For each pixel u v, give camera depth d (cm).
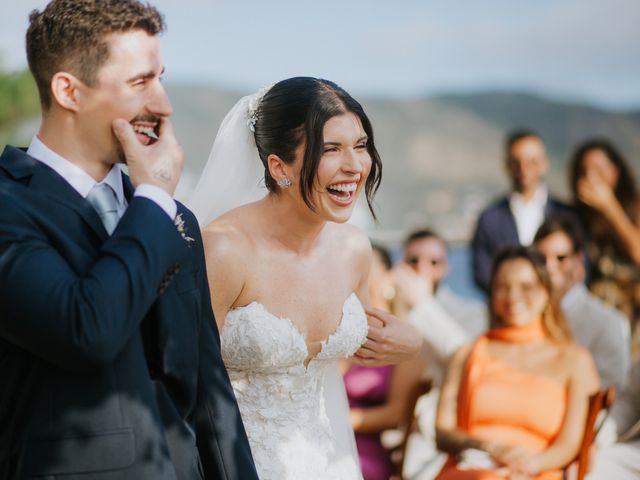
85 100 184
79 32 181
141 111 187
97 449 179
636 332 584
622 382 455
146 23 186
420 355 414
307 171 242
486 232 646
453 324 477
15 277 172
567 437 365
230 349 254
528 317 392
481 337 399
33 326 171
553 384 377
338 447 281
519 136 657
